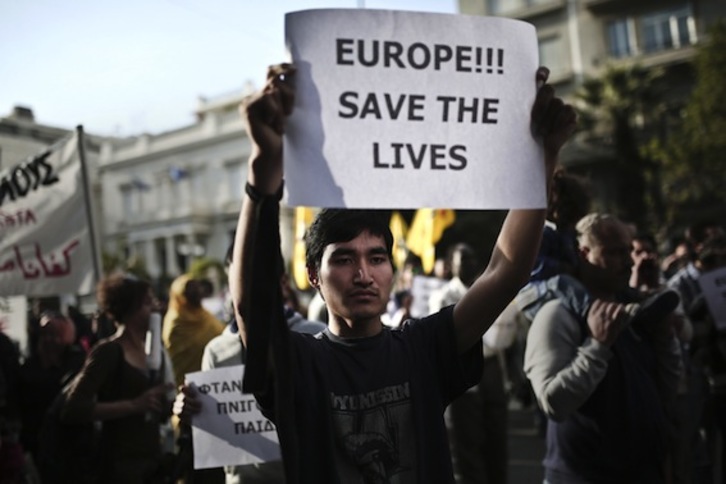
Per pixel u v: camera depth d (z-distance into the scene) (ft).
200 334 13.32
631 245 8.34
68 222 16.38
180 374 13.09
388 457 5.13
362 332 5.54
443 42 4.86
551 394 7.39
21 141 101.04
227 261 8.70
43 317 14.97
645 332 8.17
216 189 135.54
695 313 12.77
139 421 10.44
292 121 4.50
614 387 7.63
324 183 4.50
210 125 136.05
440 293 18.80
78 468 10.25
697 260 16.07
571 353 7.73
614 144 77.30
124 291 11.03
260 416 8.88
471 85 4.90
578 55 86.38
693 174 63.77
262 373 4.46
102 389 10.52
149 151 141.49
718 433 12.31
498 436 16.60
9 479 12.50
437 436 5.30
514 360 18.97
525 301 8.52
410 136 4.73
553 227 9.80
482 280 5.59
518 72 5.03
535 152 5.01
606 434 7.57
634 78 77.36
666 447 7.69
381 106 4.68
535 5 89.04
